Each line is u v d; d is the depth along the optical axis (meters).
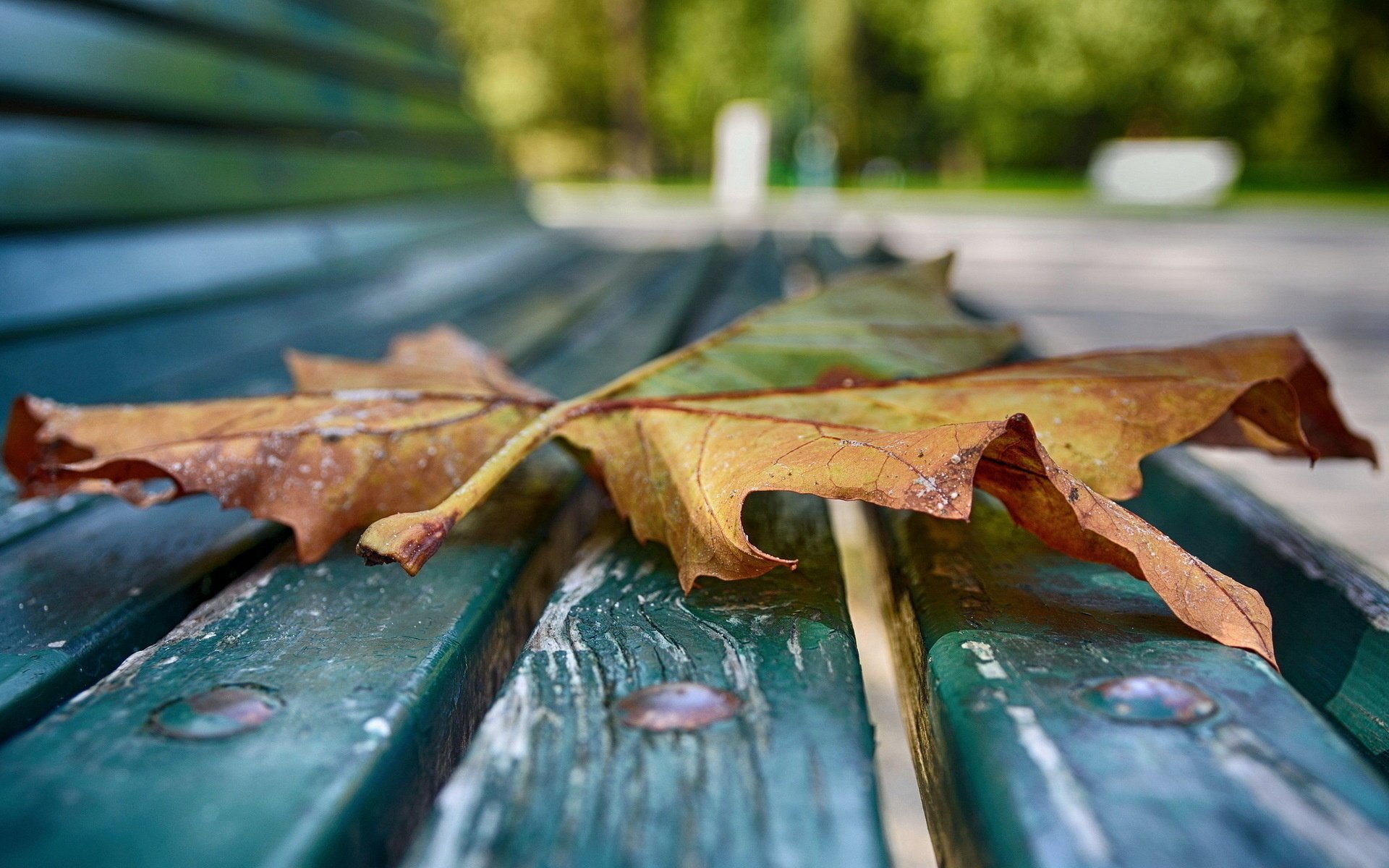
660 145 8.76
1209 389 0.27
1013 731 0.19
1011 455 0.23
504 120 8.02
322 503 0.28
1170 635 0.23
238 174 0.87
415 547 0.22
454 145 1.67
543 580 0.31
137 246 0.70
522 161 8.41
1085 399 0.27
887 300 0.36
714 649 0.23
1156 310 1.38
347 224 1.08
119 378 0.55
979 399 0.28
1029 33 6.65
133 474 0.27
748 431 0.26
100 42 0.72
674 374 0.30
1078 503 0.22
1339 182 7.23
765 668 0.22
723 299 0.87
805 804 0.18
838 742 0.19
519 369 0.56
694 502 0.25
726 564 0.23
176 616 0.28
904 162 9.33
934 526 0.30
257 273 0.83
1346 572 0.28
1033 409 0.27
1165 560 0.22
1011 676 0.21
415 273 1.07
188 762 0.19
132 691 0.21
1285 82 6.46
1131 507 0.41
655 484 0.27
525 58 8.02
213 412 0.30
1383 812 0.17
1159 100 6.95
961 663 0.22
